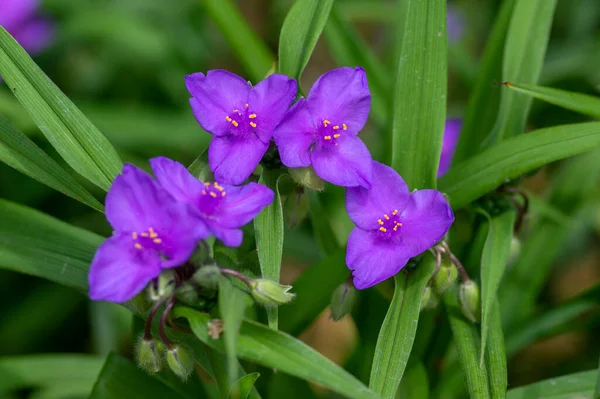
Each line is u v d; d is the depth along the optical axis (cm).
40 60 83
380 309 59
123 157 71
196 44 86
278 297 51
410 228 53
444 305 56
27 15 79
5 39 53
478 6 97
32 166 53
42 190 72
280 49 55
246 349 50
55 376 62
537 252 64
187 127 77
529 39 58
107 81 84
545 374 70
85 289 55
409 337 53
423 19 55
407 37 55
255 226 52
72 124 54
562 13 90
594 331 72
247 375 53
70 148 53
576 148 54
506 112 57
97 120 75
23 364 62
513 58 58
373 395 50
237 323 50
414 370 58
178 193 51
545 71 79
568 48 86
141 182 50
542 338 61
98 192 72
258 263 54
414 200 54
